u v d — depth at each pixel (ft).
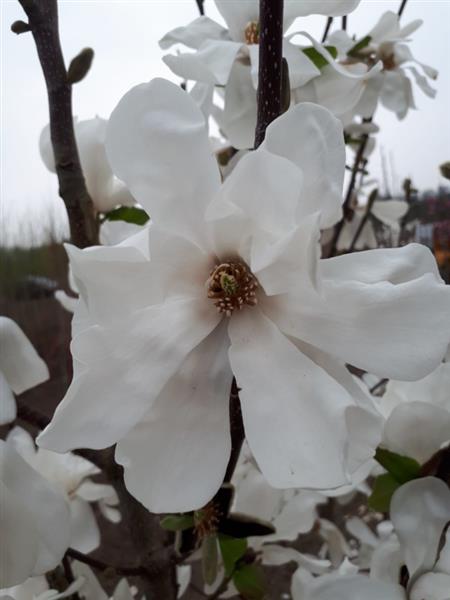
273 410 0.45
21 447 0.80
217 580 0.87
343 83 0.78
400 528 0.59
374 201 1.51
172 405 0.48
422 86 1.12
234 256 0.51
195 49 0.83
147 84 0.45
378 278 0.46
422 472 0.63
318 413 0.44
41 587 0.76
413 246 0.47
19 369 0.64
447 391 0.69
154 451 0.46
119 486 0.78
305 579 0.84
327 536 1.06
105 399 0.44
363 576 0.59
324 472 0.41
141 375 0.46
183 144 0.45
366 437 0.43
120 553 1.81
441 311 0.42
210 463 0.46
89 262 0.42
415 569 0.58
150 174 0.45
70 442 0.43
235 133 0.79
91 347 0.44
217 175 0.45
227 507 0.64
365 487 1.11
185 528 0.64
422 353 0.42
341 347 0.45
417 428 0.64
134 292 0.46
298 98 0.77
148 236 0.45
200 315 0.51
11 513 0.51
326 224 0.45
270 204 0.43
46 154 0.87
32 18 0.68
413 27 1.08
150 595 0.81
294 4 0.77
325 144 0.44
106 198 0.85
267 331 0.49
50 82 0.70
